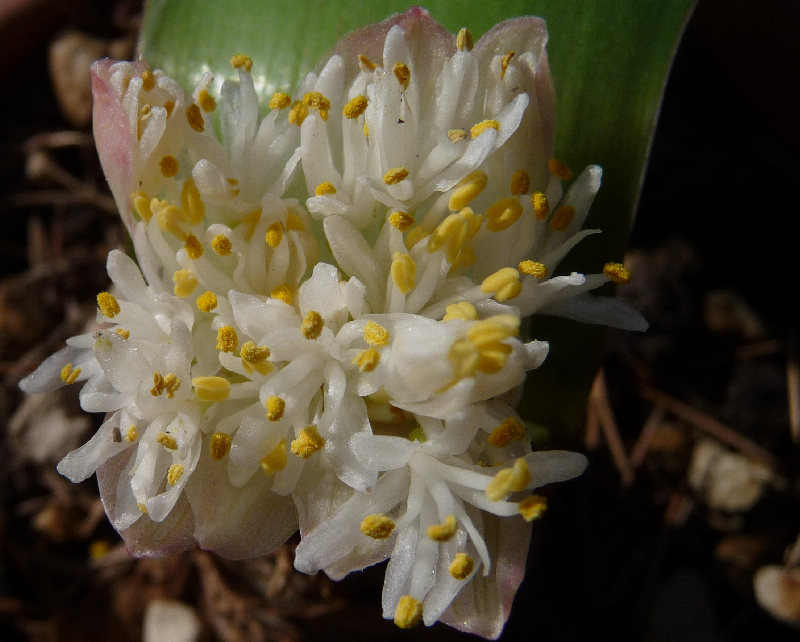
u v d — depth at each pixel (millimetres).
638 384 96
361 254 56
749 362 95
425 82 59
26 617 94
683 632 86
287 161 58
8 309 100
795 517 89
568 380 67
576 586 90
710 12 91
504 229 56
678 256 97
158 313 56
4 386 99
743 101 99
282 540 56
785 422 92
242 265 57
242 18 72
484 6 67
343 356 53
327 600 82
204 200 56
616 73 67
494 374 50
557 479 53
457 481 52
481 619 55
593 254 66
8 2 103
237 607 89
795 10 87
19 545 96
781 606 85
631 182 66
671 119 102
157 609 92
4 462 96
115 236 105
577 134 67
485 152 53
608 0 67
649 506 92
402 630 84
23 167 108
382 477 54
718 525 91
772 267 97
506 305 55
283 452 53
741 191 100
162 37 73
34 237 106
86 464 53
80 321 102
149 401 52
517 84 56
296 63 70
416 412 53
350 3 70
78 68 105
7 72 109
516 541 57
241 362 54
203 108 58
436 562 52
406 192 54
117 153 55
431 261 54
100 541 97
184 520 56
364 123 57
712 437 93
